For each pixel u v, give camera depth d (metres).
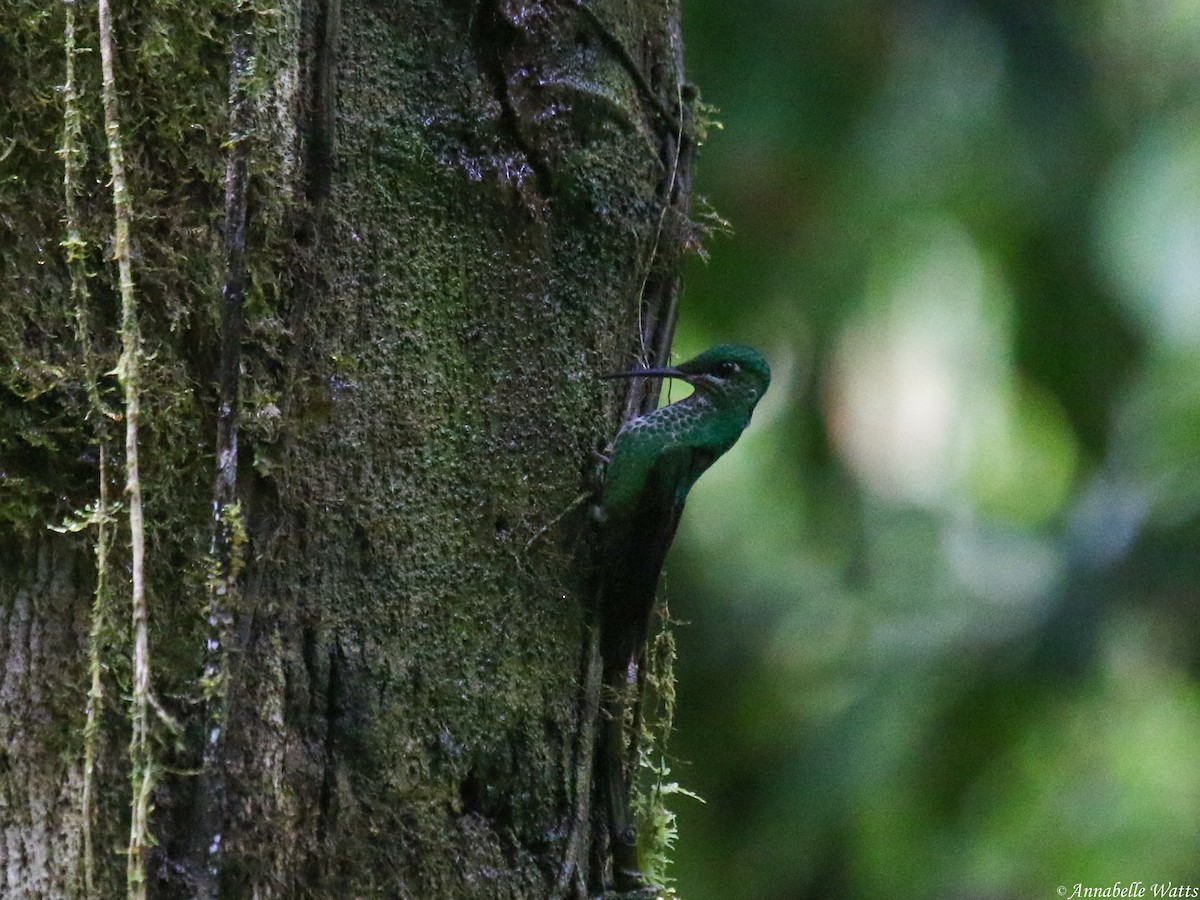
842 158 13.62
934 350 16.33
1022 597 13.04
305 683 4.71
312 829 4.68
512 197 5.35
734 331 14.13
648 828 6.12
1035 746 12.75
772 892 12.36
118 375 4.35
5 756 4.33
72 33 4.41
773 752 12.88
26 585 4.39
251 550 4.60
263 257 4.68
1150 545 12.51
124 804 4.38
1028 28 14.04
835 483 14.78
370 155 5.01
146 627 4.30
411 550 5.00
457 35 5.26
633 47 5.93
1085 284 14.46
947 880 12.23
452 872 4.97
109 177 4.48
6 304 4.39
